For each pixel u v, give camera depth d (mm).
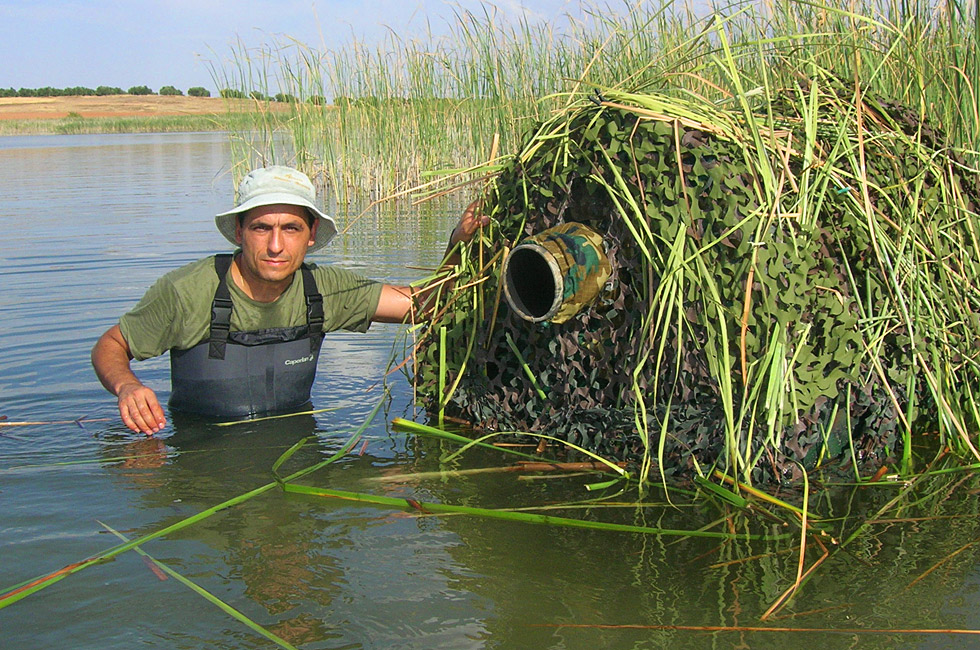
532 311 2742
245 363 3383
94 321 4945
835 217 2832
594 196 2826
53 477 2812
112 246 7316
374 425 3402
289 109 12023
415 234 8195
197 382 3395
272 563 2207
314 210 3143
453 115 11203
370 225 8961
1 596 2018
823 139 2957
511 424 3242
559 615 1951
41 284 5895
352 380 4008
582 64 7766
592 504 2590
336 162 12148
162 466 2926
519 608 1983
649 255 2586
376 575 2143
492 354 3236
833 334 2641
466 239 3381
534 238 2707
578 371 2977
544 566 2191
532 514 2504
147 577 2125
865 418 2869
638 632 1877
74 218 9117
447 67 10320
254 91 11945
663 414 2779
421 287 3600
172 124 44188
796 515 2479
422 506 2547
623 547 2299
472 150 10742
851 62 4086
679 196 2613
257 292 3281
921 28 3936
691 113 2723
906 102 3791
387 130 11508
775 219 2586
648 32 6074
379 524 2447
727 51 2734
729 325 2588
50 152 22250
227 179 13828
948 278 3066
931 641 1827
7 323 4891
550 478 2820
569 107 3027
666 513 2518
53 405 3602
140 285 5852
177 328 3262
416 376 3604
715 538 2355
